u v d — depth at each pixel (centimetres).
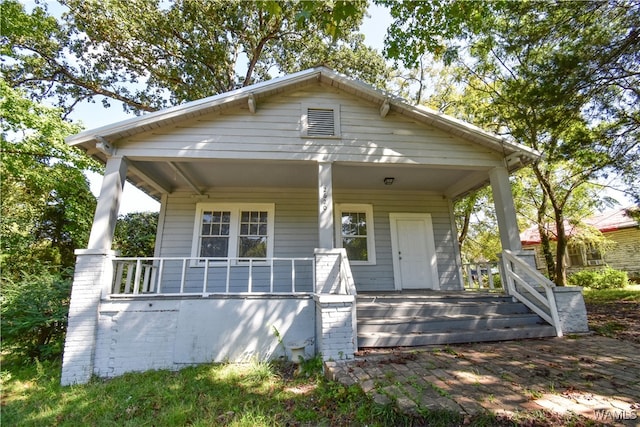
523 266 554
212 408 328
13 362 546
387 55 652
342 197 833
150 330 480
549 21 680
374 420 265
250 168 666
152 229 1327
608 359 362
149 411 333
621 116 712
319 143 577
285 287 760
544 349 413
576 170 954
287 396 352
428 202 859
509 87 870
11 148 892
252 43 1339
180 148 542
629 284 1360
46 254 1065
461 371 334
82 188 1049
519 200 1274
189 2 1134
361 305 528
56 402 372
